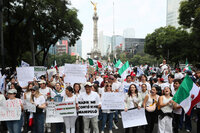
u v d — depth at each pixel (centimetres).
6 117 539
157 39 4322
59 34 2705
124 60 8850
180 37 3728
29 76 803
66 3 2423
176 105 541
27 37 2627
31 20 2283
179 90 524
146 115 604
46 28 2633
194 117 860
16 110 545
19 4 2255
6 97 734
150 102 591
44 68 1054
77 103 574
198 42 2886
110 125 665
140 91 750
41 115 574
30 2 2022
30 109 567
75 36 2917
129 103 611
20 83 808
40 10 2150
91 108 574
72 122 583
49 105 600
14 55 2548
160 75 1080
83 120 587
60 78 911
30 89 575
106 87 662
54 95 665
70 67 809
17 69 802
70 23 2703
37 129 573
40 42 2814
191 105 523
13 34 2445
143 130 708
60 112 565
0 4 1316
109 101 618
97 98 584
